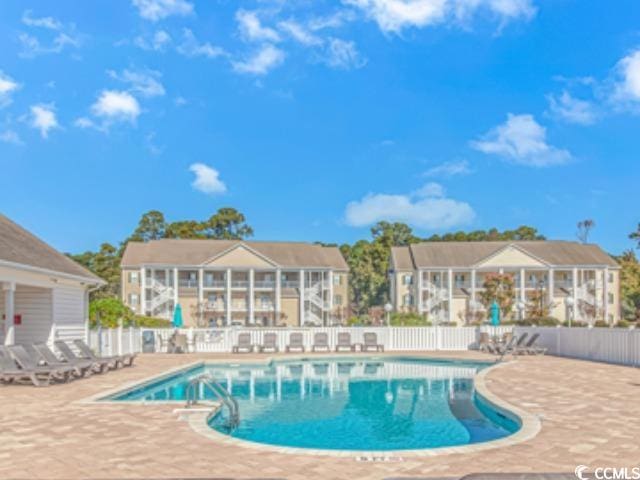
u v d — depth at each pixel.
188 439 8.58
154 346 28.73
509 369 18.67
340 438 10.86
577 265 57.22
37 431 9.19
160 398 15.05
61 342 18.27
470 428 11.73
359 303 79.00
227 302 55.66
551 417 10.23
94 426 9.57
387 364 24.91
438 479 6.50
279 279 57.06
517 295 58.00
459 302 58.06
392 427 11.82
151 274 55.03
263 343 29.55
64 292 21.47
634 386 14.47
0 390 14.12
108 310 29.42
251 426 11.94
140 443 8.33
